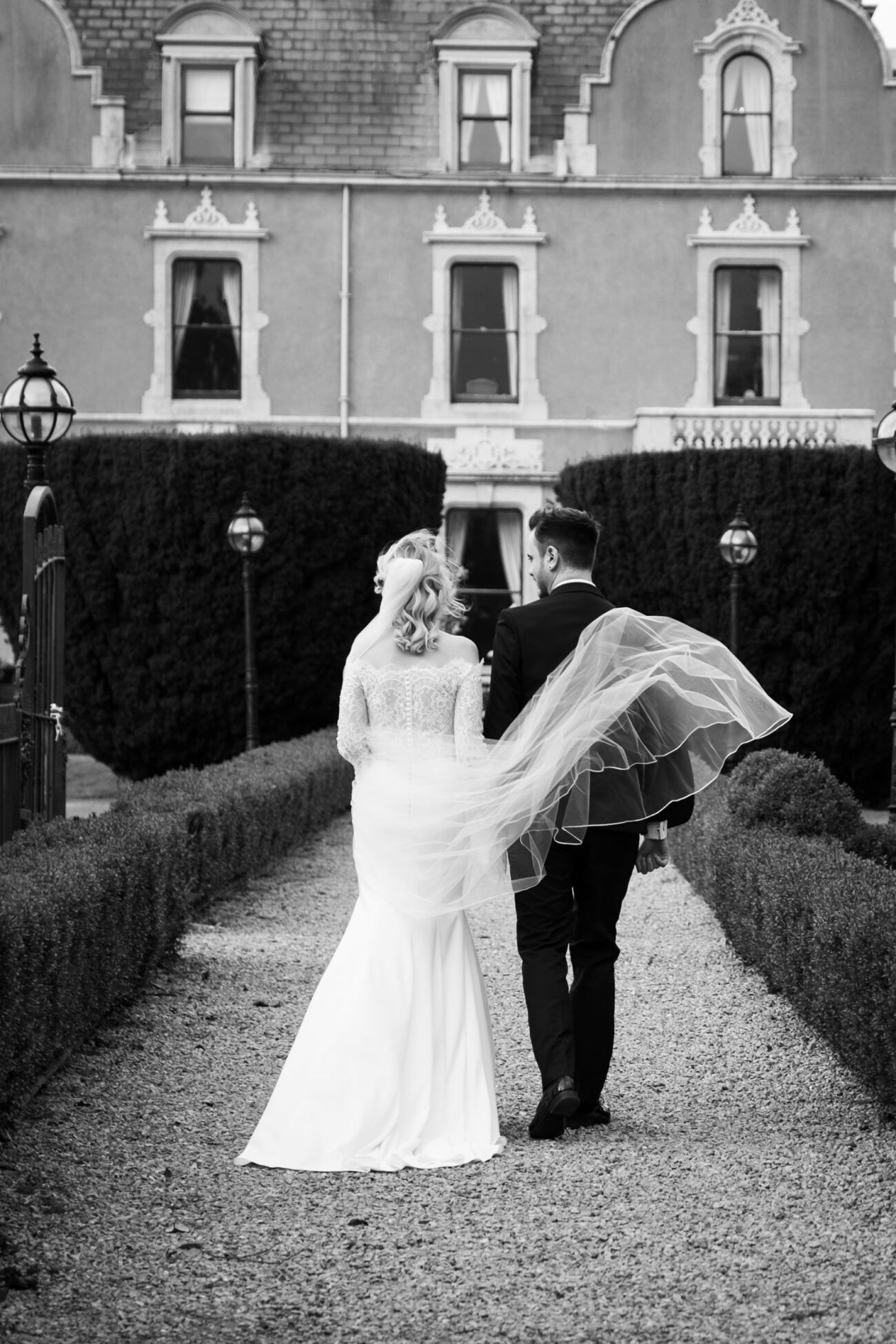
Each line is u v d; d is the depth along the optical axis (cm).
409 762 500
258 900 996
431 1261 395
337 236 2328
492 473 2334
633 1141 499
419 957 492
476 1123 487
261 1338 349
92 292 2311
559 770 490
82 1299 371
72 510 1811
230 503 1795
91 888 595
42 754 909
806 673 1844
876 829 836
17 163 2303
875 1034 510
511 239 2331
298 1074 483
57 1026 557
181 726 1831
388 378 2338
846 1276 380
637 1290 374
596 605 522
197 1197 446
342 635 1834
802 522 1827
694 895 1019
